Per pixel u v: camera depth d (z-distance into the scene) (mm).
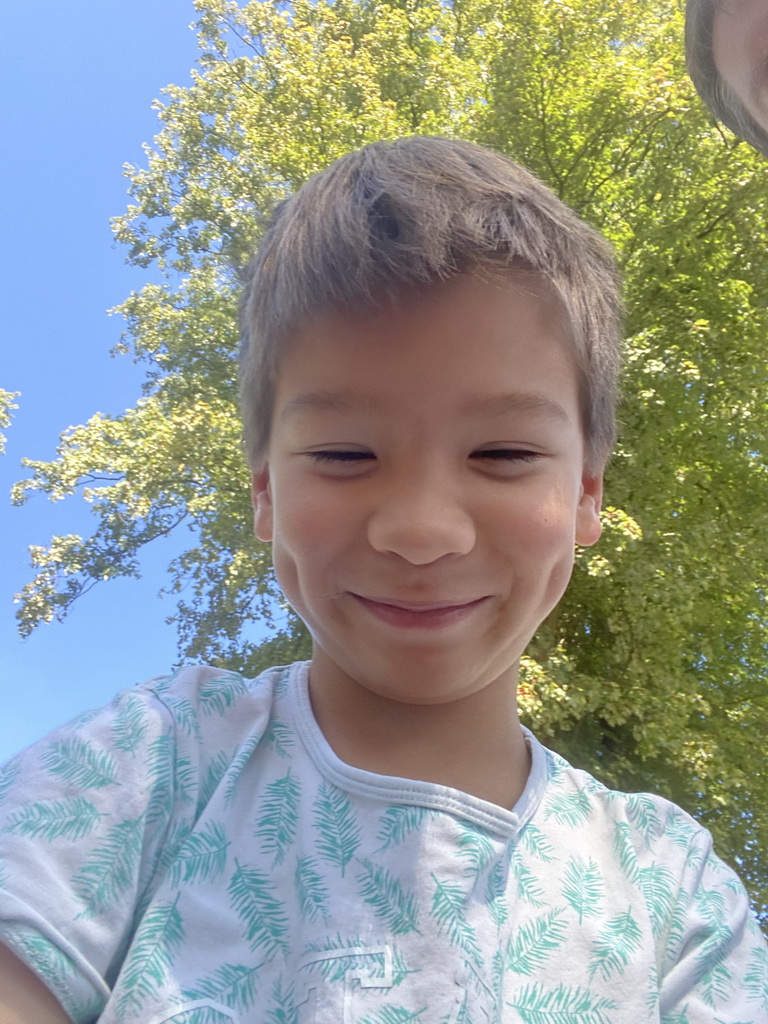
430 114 2631
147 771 262
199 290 3150
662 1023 266
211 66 3404
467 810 271
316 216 285
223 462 2400
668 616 1971
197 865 250
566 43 2451
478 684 283
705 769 1896
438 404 249
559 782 321
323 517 257
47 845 234
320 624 275
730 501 2309
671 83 2318
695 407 2166
